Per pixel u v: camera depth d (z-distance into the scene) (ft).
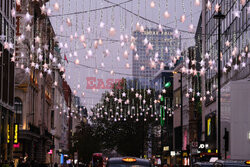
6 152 207.72
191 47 350.64
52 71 419.54
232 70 233.76
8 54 211.82
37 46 296.71
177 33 104.63
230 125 191.72
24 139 274.98
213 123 275.59
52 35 335.88
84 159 457.68
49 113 390.01
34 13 291.38
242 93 188.14
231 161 75.56
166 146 462.19
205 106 308.81
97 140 421.59
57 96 436.35
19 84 269.85
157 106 505.25
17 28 267.59
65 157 518.37
